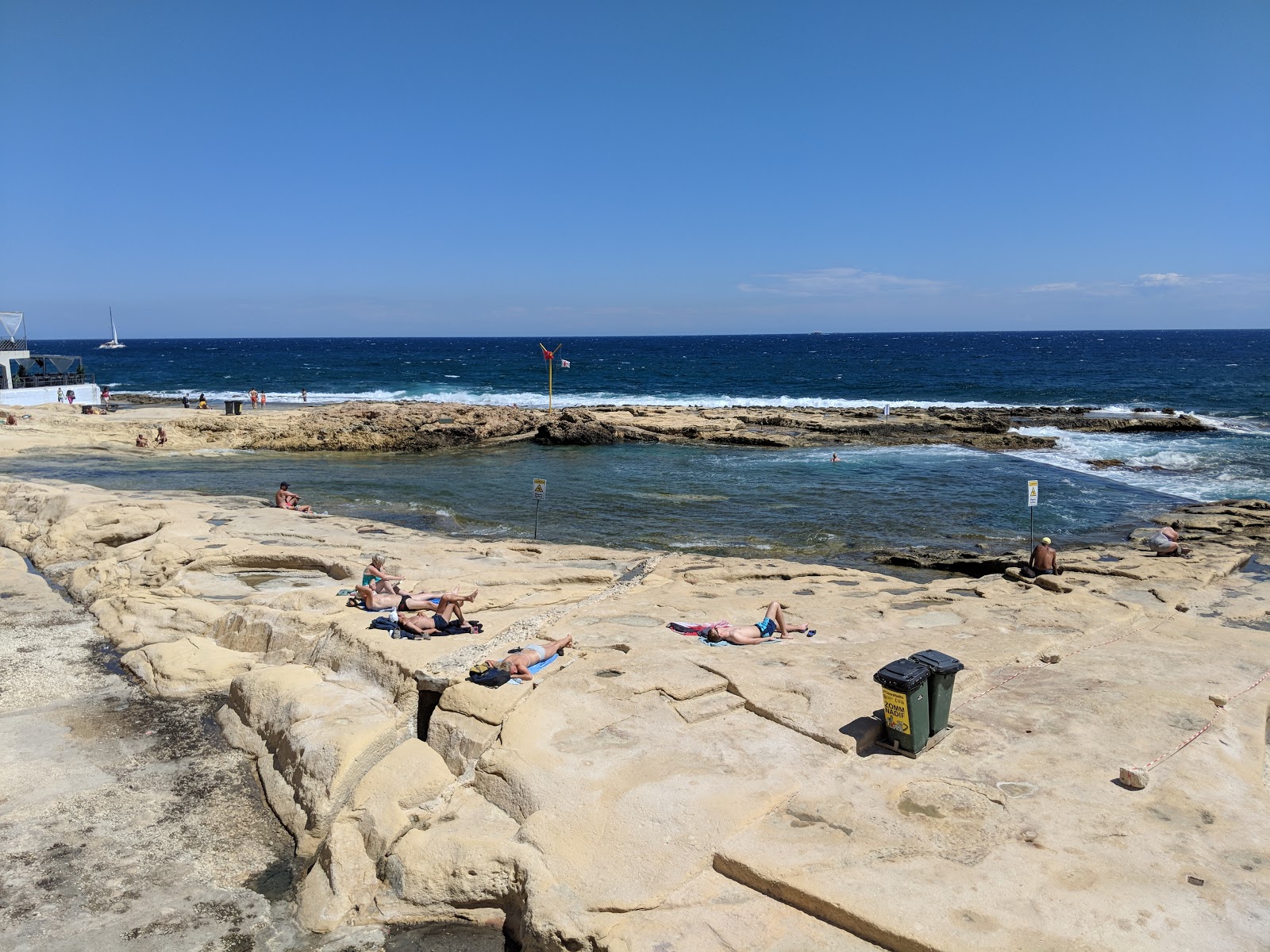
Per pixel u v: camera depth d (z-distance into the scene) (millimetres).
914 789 7793
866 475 32969
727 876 6855
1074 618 13047
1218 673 10688
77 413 43125
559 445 42219
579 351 189625
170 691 11820
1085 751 8516
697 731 8836
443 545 18438
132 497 22281
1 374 47375
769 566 17094
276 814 9023
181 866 8227
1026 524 24594
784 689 9766
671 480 32000
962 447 40219
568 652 10898
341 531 19906
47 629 14312
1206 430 44031
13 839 8531
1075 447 39969
